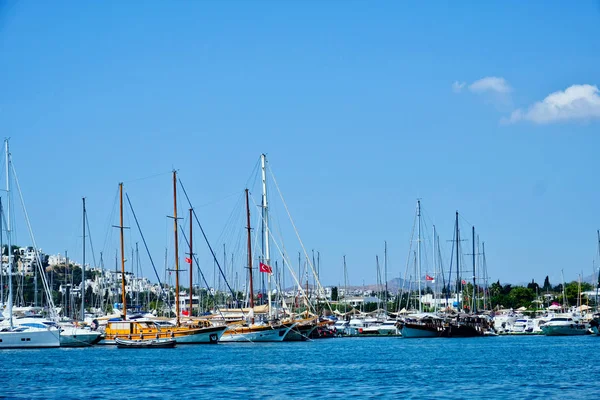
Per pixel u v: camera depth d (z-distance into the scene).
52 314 145.00
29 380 88.56
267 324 149.62
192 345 141.88
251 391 79.25
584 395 75.50
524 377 90.56
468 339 182.38
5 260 188.88
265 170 155.25
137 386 83.31
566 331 196.00
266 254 152.62
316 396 75.69
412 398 74.19
